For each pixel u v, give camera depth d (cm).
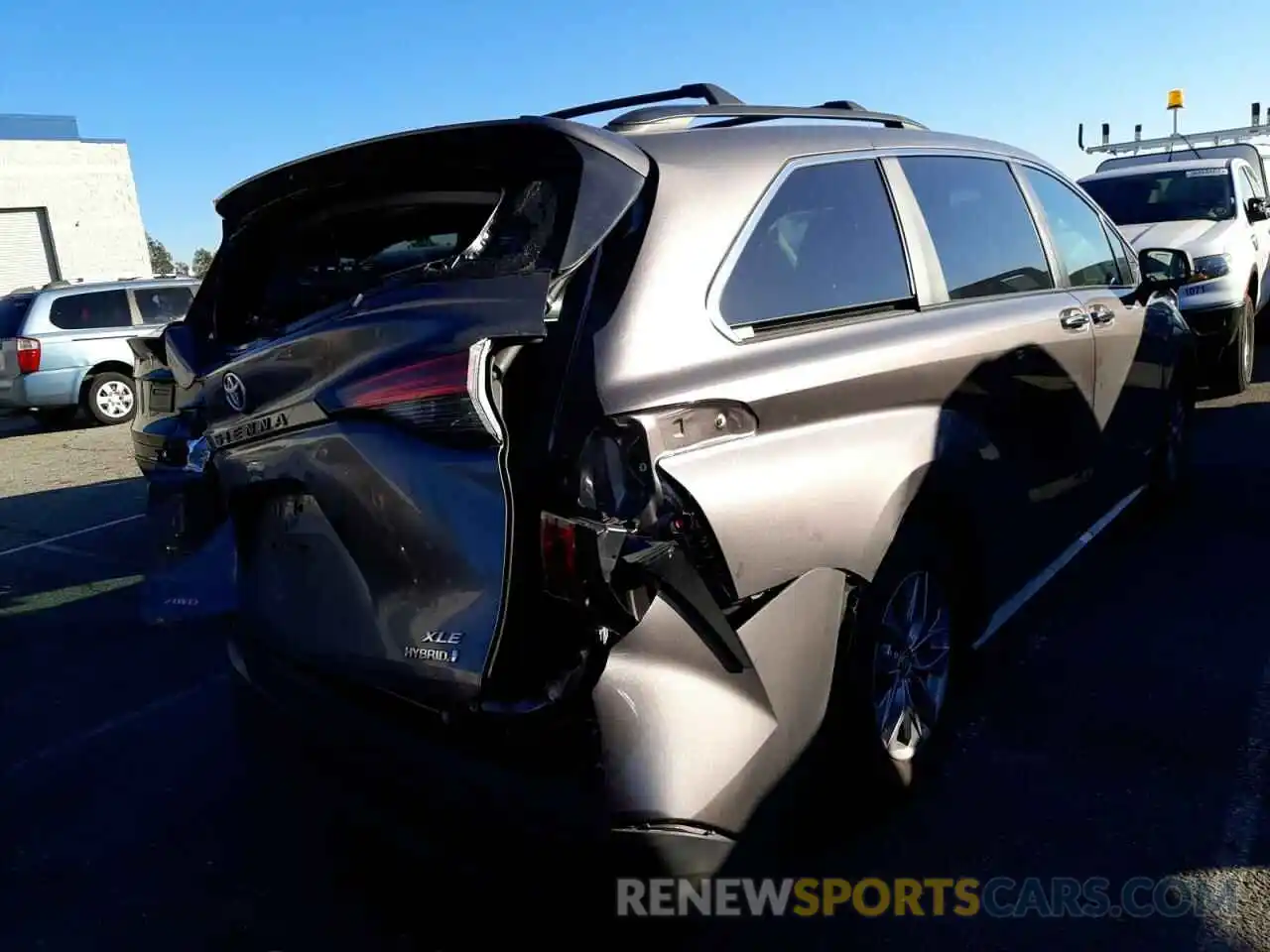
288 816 337
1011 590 358
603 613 207
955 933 254
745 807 225
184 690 444
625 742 212
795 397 246
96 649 496
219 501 308
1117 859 278
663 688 215
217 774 368
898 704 296
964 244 341
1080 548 422
